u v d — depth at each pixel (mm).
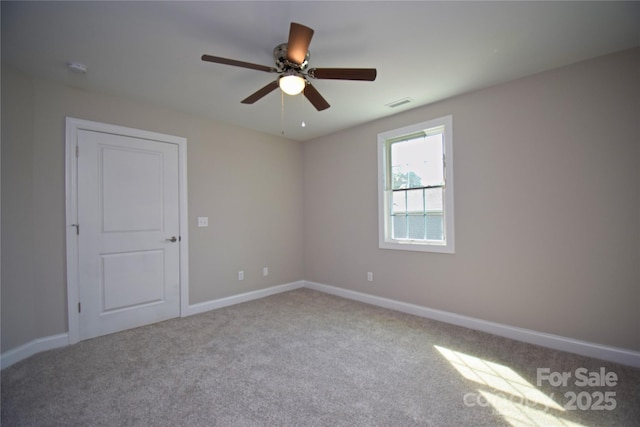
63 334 2564
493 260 2750
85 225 2699
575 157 2338
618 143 2172
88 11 1702
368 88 2752
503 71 2469
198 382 1993
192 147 3428
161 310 3156
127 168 2951
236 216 3838
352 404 1756
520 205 2596
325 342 2605
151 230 3102
